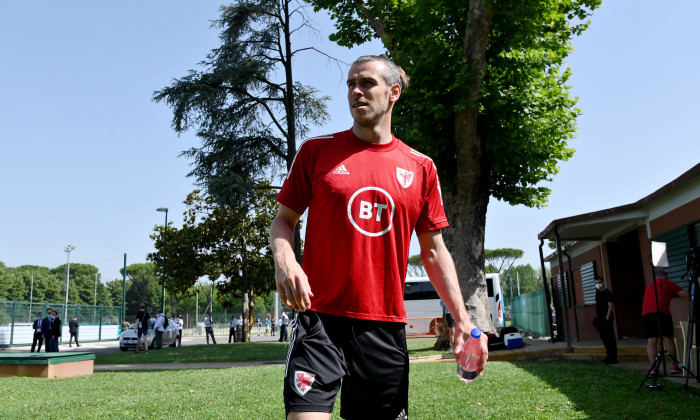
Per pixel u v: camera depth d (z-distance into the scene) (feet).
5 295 310.86
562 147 52.47
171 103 76.28
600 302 40.01
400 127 51.78
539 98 51.90
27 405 23.00
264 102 82.33
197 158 79.15
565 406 20.44
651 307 31.42
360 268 7.11
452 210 53.11
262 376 32.68
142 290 349.20
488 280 115.65
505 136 49.85
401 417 7.32
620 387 25.68
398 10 55.01
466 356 7.26
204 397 23.98
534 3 43.01
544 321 80.69
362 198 7.23
